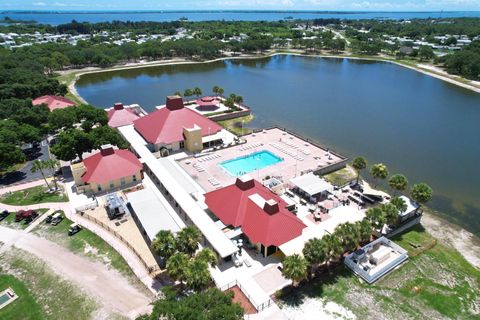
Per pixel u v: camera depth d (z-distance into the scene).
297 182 72.69
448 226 66.56
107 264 52.66
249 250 56.22
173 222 59.06
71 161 85.81
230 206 61.66
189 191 71.00
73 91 167.12
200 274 41.06
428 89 172.88
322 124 121.25
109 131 88.19
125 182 77.31
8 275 50.91
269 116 128.88
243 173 83.00
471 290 50.53
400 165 91.38
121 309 44.75
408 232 63.50
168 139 94.06
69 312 44.69
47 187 76.06
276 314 44.22
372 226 56.50
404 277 52.09
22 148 96.88
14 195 72.75
